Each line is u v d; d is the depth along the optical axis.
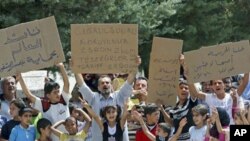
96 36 13.48
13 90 14.15
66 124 13.23
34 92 19.58
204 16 30.78
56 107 13.39
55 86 13.35
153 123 13.55
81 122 13.89
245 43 13.73
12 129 13.13
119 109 13.17
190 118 13.48
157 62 13.85
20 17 25.66
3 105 14.07
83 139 13.30
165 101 13.91
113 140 13.08
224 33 31.41
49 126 13.13
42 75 20.56
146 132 13.33
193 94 13.75
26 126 13.18
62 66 13.44
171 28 29.33
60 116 13.40
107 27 13.47
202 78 13.71
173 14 28.92
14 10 25.55
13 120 13.27
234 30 32.38
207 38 31.27
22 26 13.34
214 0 30.62
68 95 13.49
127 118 13.64
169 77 13.85
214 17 30.91
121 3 26.73
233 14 32.19
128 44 13.48
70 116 13.49
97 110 13.30
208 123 12.54
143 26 27.27
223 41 32.53
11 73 13.41
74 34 13.48
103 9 26.08
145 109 13.57
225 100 13.67
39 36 13.33
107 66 13.50
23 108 13.12
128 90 13.37
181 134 13.44
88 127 13.41
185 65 13.75
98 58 13.49
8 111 14.04
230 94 13.73
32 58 13.38
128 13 26.78
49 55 13.37
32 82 20.08
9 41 13.35
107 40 13.48
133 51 13.48
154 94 13.92
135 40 13.47
